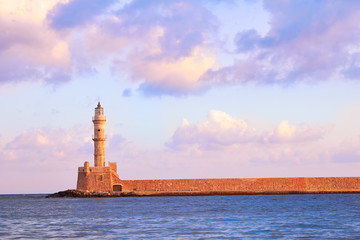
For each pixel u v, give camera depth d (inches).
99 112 6633.9
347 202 5054.1
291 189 6963.6
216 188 6860.2
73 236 2389.3
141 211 3976.4
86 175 6722.4
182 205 4783.5
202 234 2425.0
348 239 2213.3
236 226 2760.8
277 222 2957.7
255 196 6963.6
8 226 2925.7
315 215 3425.2
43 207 4953.3
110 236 2374.5
